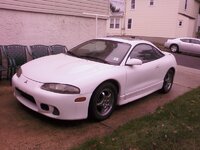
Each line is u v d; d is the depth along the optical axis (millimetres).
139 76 5133
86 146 3486
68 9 8453
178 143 3785
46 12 7797
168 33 27250
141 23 29031
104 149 3420
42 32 7875
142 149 3545
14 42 7195
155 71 5695
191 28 28719
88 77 4074
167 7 26859
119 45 5215
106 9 9883
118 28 31078
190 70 11094
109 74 4371
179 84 7836
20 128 3934
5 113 4391
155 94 6473
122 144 3594
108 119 4574
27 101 4266
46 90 3877
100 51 5117
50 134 3842
